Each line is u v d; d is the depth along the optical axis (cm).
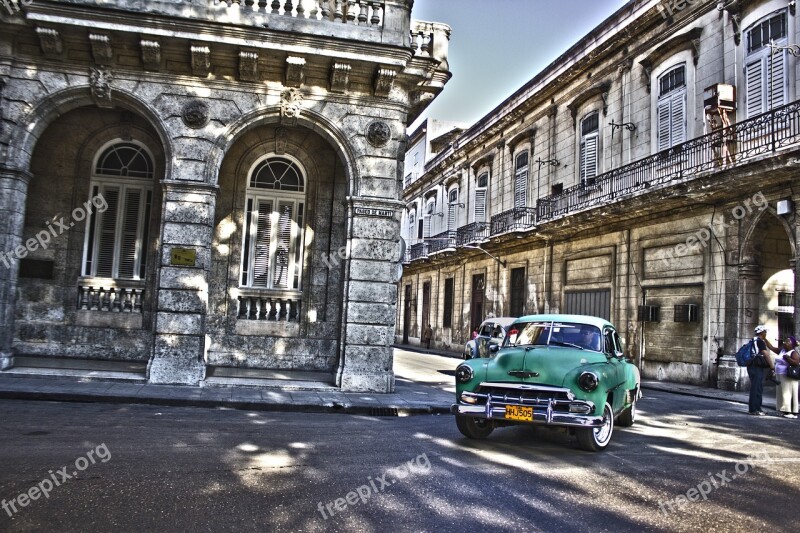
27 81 1160
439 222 3831
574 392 746
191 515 461
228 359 1284
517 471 638
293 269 1345
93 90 1176
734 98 1631
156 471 575
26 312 1222
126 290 1266
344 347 1225
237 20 1177
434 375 1831
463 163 3466
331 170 1363
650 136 1952
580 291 2284
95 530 424
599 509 516
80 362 1230
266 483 552
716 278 1664
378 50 1209
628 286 2019
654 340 1900
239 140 1330
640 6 2020
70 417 830
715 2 1727
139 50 1178
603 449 768
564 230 2298
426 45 1329
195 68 1195
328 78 1254
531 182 2700
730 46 1667
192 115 1203
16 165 1155
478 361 816
